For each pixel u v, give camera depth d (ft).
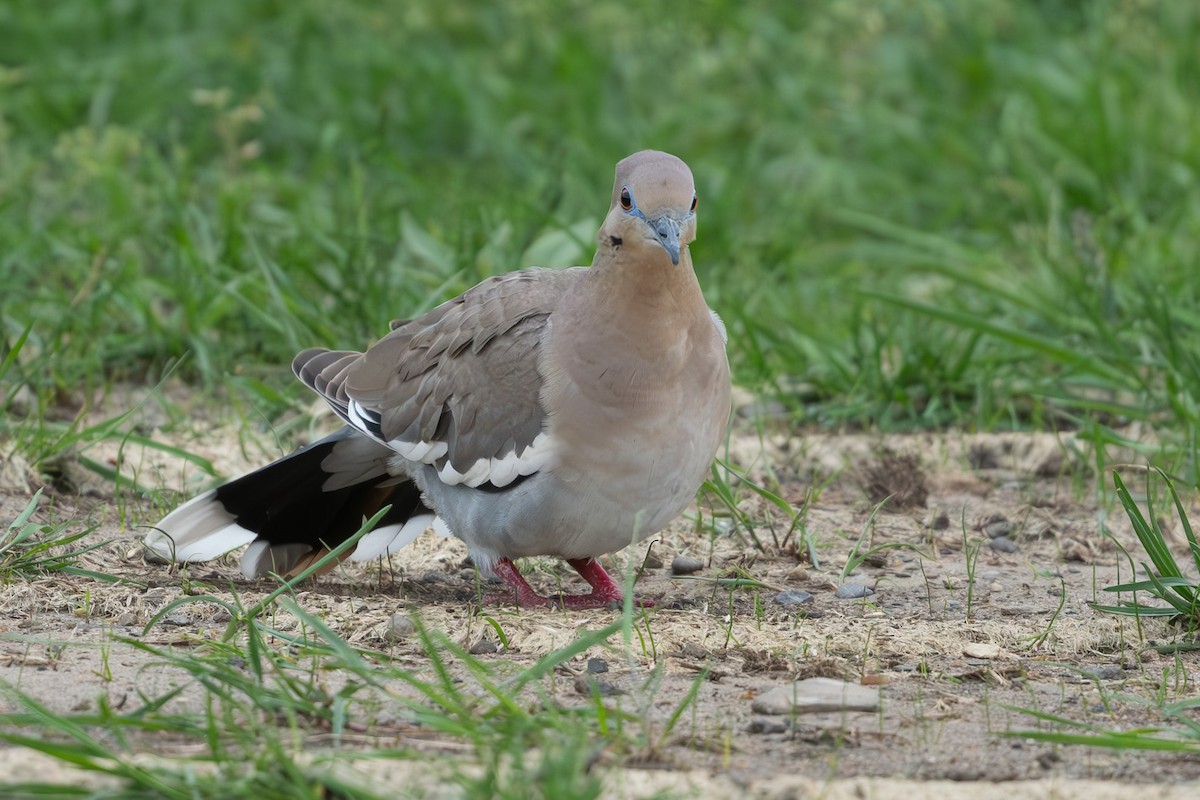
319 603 28.53
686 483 29.25
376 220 52.54
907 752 22.26
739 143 64.54
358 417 31.09
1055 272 49.11
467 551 33.78
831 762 21.72
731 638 27.20
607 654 26.16
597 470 28.53
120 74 63.77
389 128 62.80
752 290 50.75
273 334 45.62
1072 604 30.42
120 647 25.70
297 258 46.42
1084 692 25.25
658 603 30.14
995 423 42.78
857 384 43.65
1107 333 44.19
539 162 60.95
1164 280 48.55
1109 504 37.24
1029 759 22.08
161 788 18.93
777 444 41.37
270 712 21.75
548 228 51.03
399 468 31.91
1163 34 69.92
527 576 32.76
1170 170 59.52
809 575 32.22
